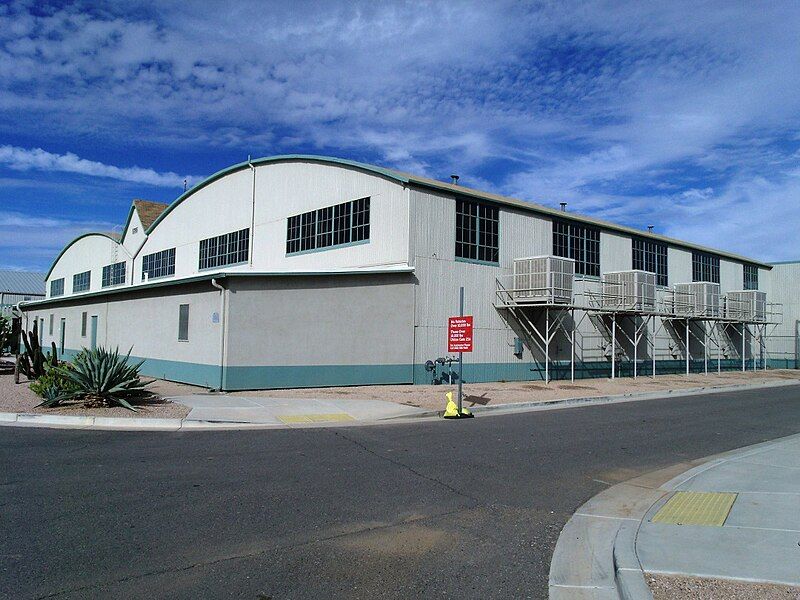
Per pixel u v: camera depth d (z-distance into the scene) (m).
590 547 5.95
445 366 21.50
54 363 20.86
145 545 5.66
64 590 4.68
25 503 6.89
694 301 32.72
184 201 33.47
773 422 14.95
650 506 7.27
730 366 37.97
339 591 4.80
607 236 29.61
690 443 11.83
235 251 28.78
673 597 4.58
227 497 7.29
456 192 22.02
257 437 11.49
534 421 14.35
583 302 27.69
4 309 58.09
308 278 19.42
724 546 5.71
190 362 20.52
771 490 7.79
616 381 26.33
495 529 6.43
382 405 15.74
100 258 44.56
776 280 43.19
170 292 22.41
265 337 18.86
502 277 23.83
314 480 8.20
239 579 4.96
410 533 6.22
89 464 8.88
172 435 11.58
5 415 12.96
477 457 9.97
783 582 4.83
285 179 26.16
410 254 20.66
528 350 24.73
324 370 19.42
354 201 22.72
